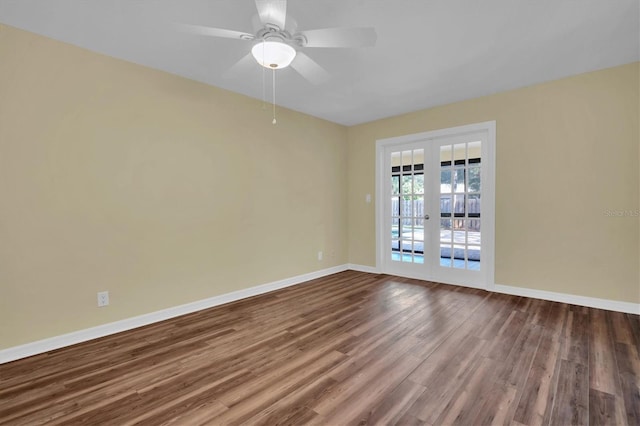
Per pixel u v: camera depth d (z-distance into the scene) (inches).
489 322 110.8
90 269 101.3
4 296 86.7
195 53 103.7
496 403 66.7
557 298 132.2
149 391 72.5
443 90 139.7
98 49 100.7
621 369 79.0
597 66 117.2
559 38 95.7
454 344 94.3
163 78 117.6
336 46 96.8
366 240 197.6
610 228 120.4
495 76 124.9
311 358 87.1
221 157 135.7
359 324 111.0
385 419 62.2
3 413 65.1
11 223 87.5
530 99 135.6
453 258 164.4
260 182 151.5
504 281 145.6
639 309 115.6
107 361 86.4
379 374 78.5
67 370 81.8
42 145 92.2
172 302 120.6
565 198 129.3
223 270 136.8
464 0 76.9
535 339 96.6
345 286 162.6
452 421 61.5
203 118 129.3
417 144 174.9
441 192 167.2
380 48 100.3
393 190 187.3
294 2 76.3
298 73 119.9
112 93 105.5
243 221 144.5
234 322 114.3
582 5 79.4
